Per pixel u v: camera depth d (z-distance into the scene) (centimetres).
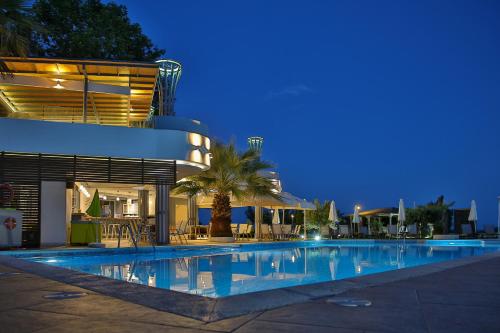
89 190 2342
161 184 1603
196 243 1786
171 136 1600
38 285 516
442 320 336
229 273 919
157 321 336
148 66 1547
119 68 1568
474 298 425
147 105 1980
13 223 1312
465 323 327
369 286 496
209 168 1869
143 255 1368
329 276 877
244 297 423
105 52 2859
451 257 1413
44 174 1471
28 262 800
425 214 3019
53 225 1496
